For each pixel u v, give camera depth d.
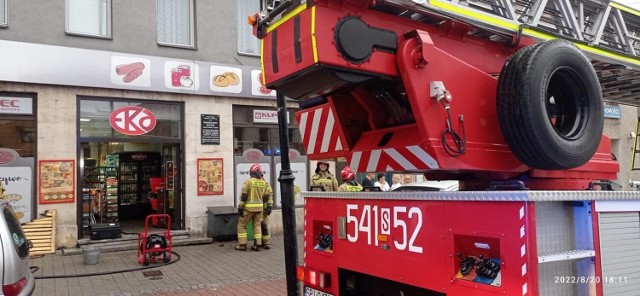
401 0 2.77
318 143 3.94
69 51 10.12
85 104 10.49
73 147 10.22
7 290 3.96
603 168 3.62
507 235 2.30
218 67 11.78
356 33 2.70
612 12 4.10
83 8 10.59
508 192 2.29
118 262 9.05
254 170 10.35
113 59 10.58
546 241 2.30
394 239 2.98
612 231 2.54
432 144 2.85
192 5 11.84
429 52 2.84
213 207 11.54
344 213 3.43
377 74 2.83
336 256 3.49
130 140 10.95
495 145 3.10
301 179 12.77
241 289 7.19
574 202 2.45
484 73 3.11
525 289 2.21
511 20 3.36
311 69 2.67
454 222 2.58
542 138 2.80
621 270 2.55
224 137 11.88
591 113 3.12
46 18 10.04
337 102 3.55
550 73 2.88
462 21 3.08
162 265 8.78
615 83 4.64
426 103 2.85
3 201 4.72
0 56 9.47
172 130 11.48
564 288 2.36
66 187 10.10
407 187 7.03
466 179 3.46
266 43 3.06
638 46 4.43
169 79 11.19
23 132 9.88
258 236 10.23
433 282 2.70
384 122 3.50
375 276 3.14
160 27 11.50
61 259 9.28
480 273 2.46
